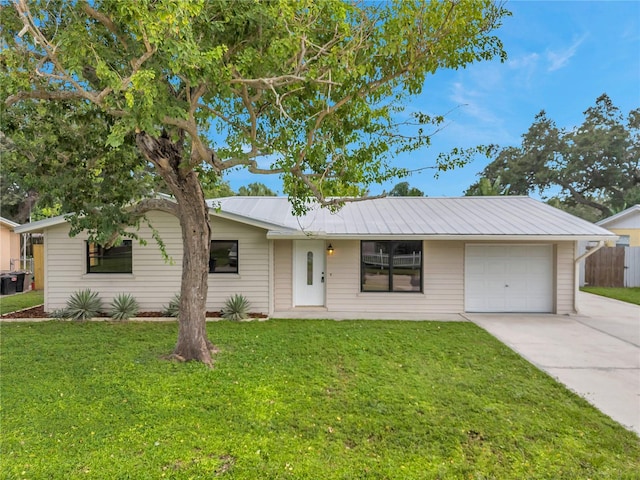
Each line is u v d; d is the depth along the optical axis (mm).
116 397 4348
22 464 3018
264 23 4352
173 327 8164
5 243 17328
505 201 13344
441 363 5859
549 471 3109
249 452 3262
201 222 5930
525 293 10609
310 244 10914
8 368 5344
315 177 5273
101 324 8477
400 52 4785
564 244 10359
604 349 6828
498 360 6051
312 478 2926
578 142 27719
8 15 4145
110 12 3629
